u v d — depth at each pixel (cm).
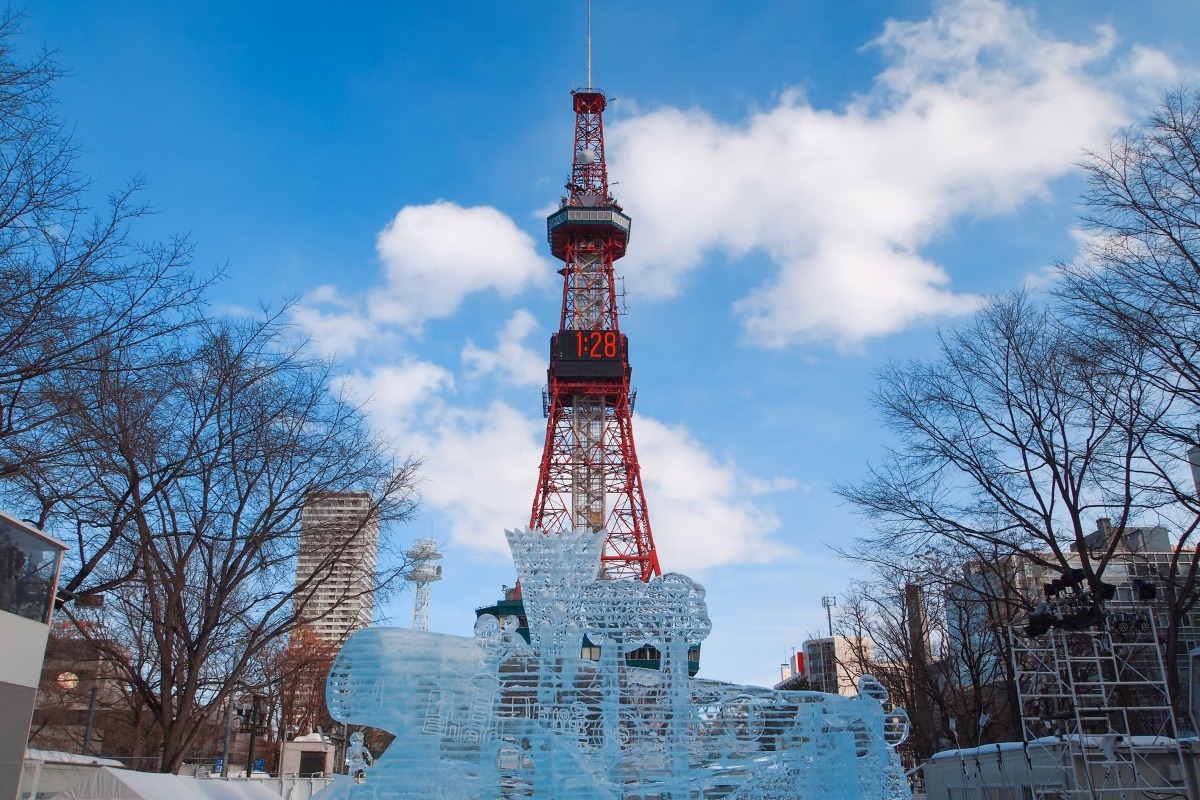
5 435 1895
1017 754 2431
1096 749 2181
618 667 1658
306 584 2822
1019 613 3722
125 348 2033
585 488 8162
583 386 8456
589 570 1714
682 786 1595
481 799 1558
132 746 4503
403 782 1561
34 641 1891
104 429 2267
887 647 4888
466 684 1623
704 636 1684
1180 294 2289
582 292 9400
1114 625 2439
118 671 3544
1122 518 2647
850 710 1686
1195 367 2275
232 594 3016
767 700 1680
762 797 1614
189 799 2145
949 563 3500
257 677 4153
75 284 1894
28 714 1855
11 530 1834
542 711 1617
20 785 1809
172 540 2792
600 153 10156
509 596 6281
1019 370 2891
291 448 2731
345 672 1622
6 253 1816
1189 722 2819
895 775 1662
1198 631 3662
